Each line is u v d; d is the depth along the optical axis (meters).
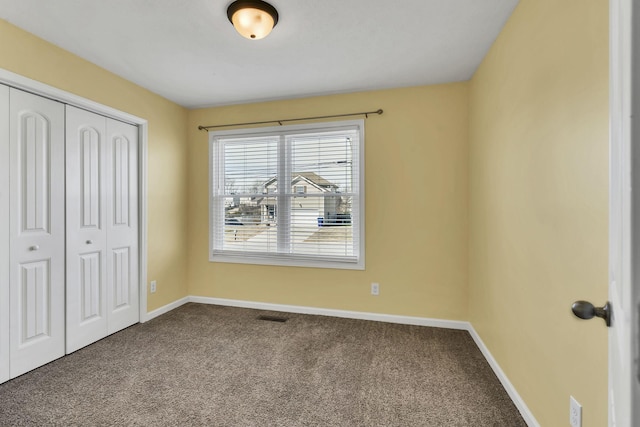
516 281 1.80
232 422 1.65
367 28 2.04
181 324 2.96
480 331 2.48
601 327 1.10
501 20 1.94
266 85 2.93
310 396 1.87
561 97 1.35
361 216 3.08
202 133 3.55
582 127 1.20
